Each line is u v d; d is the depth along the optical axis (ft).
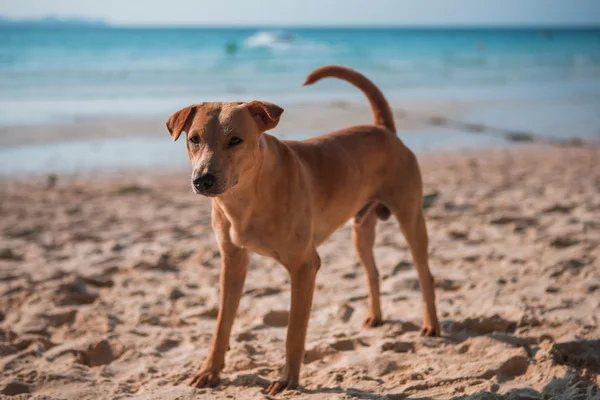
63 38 182.70
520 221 25.85
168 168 40.91
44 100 69.62
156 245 24.14
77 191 34.24
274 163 12.01
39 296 18.30
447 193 32.09
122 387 12.67
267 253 12.60
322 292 18.76
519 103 74.13
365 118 58.95
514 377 12.61
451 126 57.57
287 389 12.43
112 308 17.67
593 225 24.71
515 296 17.37
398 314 16.74
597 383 12.06
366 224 15.87
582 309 16.25
